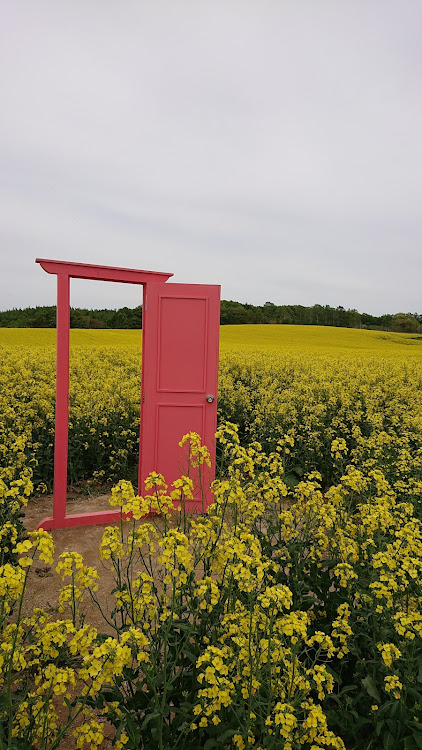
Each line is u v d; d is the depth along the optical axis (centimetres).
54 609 340
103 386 959
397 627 214
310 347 2553
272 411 793
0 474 413
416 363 1708
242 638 204
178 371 522
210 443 525
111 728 241
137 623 220
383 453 586
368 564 277
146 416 521
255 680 188
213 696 173
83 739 178
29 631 227
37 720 180
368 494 384
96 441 664
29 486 235
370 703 231
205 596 222
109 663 168
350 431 755
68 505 576
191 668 226
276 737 187
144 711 200
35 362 1218
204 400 525
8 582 167
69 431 672
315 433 637
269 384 1177
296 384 1121
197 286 518
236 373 1344
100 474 645
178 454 525
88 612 337
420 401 990
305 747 207
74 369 1189
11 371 1144
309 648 263
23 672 257
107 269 490
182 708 195
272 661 196
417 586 255
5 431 625
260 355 1750
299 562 285
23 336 2334
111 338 2345
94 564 407
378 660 230
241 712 189
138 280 509
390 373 1395
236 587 239
